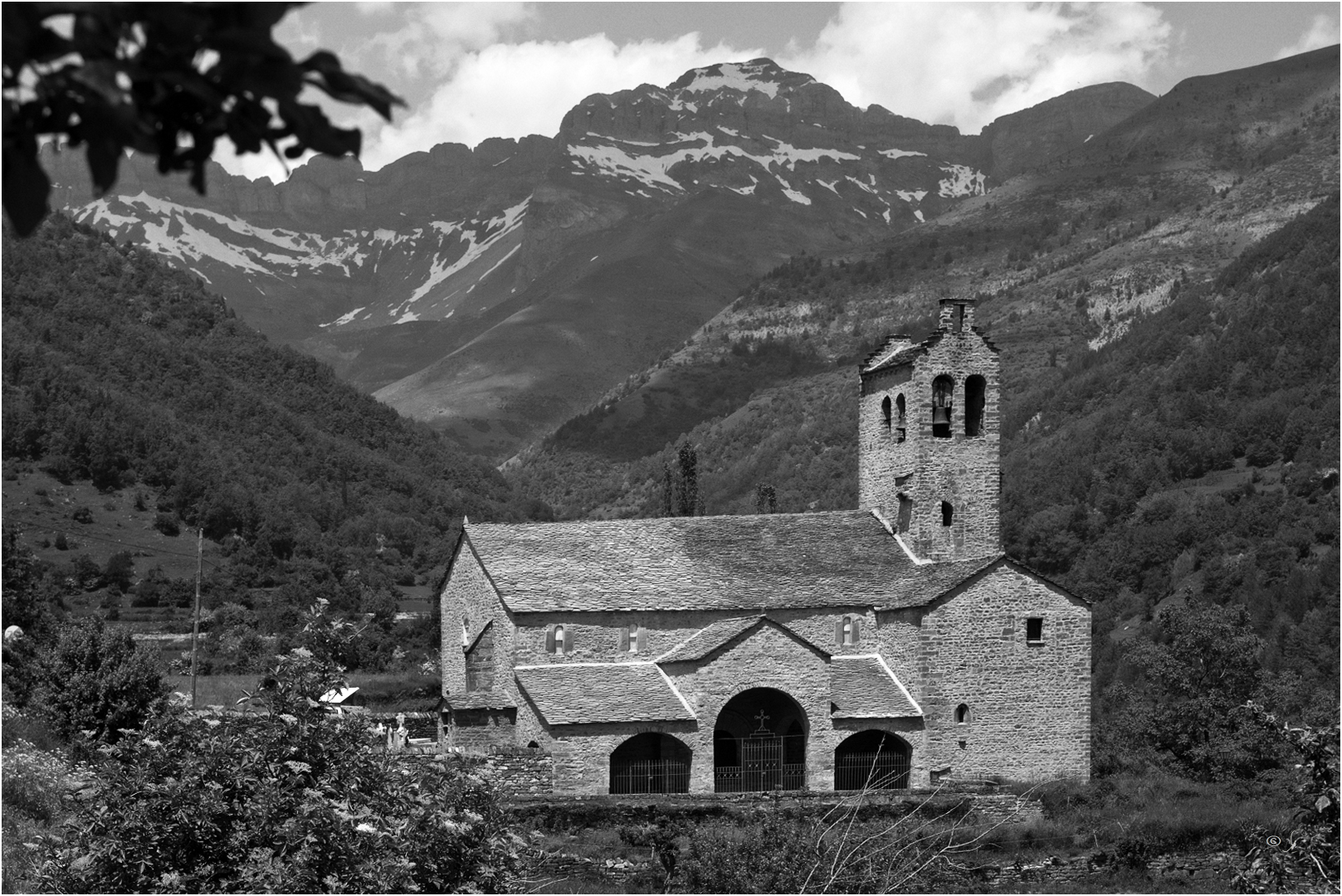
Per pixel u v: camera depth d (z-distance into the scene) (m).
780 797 65.94
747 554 76.88
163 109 7.43
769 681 69.44
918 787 69.50
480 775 36.16
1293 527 148.12
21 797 48.81
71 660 67.62
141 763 32.53
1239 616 94.00
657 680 70.19
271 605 147.38
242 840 31.28
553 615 71.06
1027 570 71.44
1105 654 132.75
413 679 111.00
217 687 101.00
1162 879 61.47
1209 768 84.88
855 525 79.44
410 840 32.41
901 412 78.56
